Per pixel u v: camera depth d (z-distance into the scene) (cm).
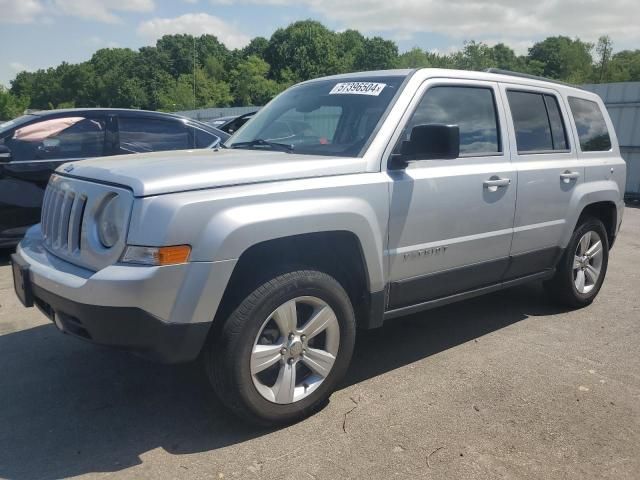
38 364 405
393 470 286
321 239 331
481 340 459
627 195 1370
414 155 349
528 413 344
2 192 641
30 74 12662
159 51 10412
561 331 481
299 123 410
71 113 689
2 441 310
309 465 290
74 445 307
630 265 725
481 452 303
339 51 10275
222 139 770
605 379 390
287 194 310
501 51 8412
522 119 461
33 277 319
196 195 285
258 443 310
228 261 286
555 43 8725
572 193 494
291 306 315
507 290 600
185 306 280
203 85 8175
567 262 511
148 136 727
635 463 296
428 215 374
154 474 282
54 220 336
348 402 355
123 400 356
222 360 298
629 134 1359
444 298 409
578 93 534
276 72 9819
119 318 274
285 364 319
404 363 413
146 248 274
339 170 336
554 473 287
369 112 378
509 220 436
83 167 334
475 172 404
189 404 351
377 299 356
